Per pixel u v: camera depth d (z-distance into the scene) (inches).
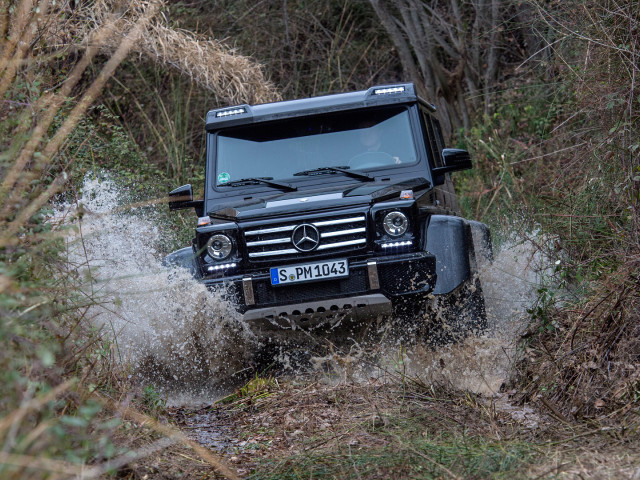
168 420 320.5
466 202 753.0
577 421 280.4
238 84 783.1
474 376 348.8
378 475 238.4
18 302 195.8
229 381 393.7
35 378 202.7
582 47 472.7
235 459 275.7
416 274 372.5
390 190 400.5
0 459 151.7
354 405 321.7
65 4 313.6
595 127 450.9
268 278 379.2
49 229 247.6
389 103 449.7
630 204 376.2
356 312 372.2
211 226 394.0
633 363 300.8
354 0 1133.7
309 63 1141.1
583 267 392.5
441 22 1013.2
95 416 247.9
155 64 815.7
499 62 975.6
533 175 647.1
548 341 350.3
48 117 260.5
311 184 433.4
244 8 1089.4
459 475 229.6
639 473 217.9
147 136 908.6
